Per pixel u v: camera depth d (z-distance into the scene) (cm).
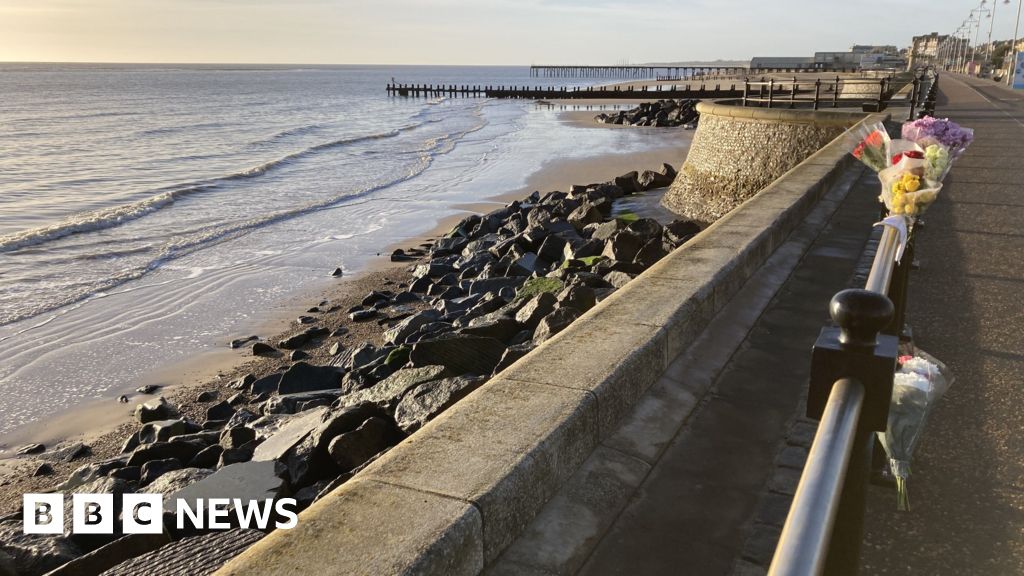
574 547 258
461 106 8712
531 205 2105
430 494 236
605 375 331
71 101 8344
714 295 479
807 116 1720
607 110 7519
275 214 2206
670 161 3275
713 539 271
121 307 1342
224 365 1074
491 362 736
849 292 169
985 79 7406
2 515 676
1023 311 535
